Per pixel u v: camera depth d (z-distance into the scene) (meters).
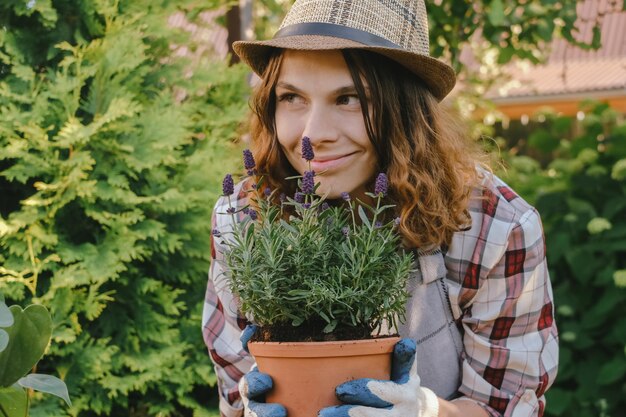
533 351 1.61
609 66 7.91
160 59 3.48
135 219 2.99
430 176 1.54
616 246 3.56
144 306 3.11
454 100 4.40
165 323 3.11
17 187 3.07
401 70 1.53
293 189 1.65
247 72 3.55
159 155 3.06
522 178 4.05
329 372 1.26
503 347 1.60
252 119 1.72
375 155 1.51
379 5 1.48
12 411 1.32
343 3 1.47
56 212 2.99
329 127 1.44
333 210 1.36
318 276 1.27
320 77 1.43
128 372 3.14
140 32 3.31
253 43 1.50
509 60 3.99
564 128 4.13
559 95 7.30
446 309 1.61
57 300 2.88
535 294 1.62
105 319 3.10
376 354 1.29
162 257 3.17
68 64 3.00
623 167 3.58
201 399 3.31
